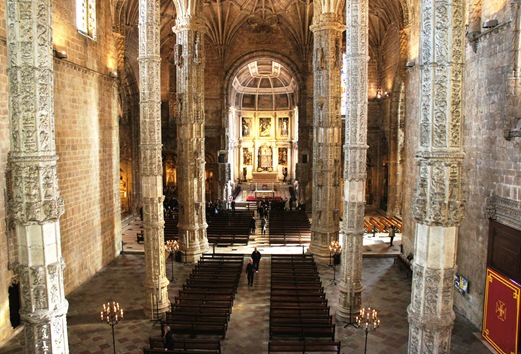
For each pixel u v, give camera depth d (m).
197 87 26.42
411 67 26.22
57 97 20.47
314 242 27.34
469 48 18.67
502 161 15.95
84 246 23.27
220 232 31.92
